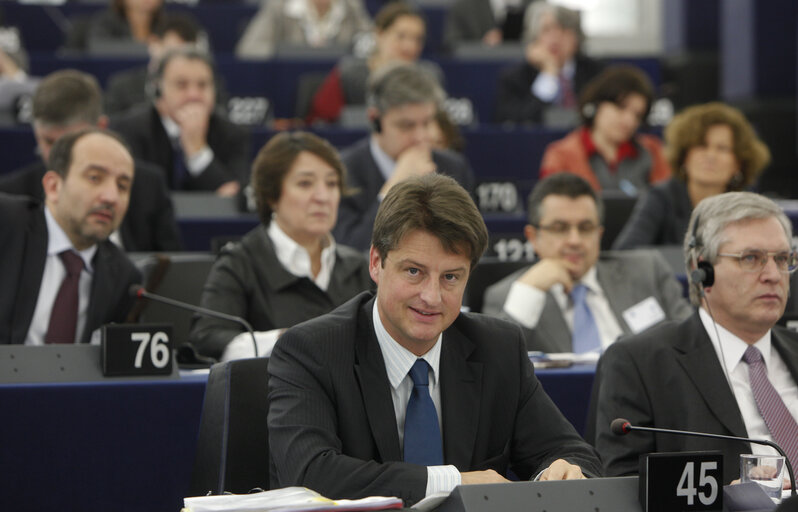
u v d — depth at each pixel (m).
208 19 16.92
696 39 18.06
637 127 10.87
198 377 5.68
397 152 8.80
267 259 6.56
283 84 14.44
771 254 4.81
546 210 7.12
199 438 4.51
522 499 3.46
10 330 6.03
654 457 3.57
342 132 11.81
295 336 4.25
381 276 4.04
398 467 3.87
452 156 9.15
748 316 4.84
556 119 13.20
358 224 8.65
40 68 13.79
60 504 5.30
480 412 4.28
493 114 13.84
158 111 10.64
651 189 8.78
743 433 4.77
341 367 4.17
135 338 5.51
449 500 3.46
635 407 4.90
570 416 5.78
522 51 15.41
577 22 13.82
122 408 5.38
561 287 7.14
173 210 8.76
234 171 10.88
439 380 4.28
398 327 4.01
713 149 8.51
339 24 15.69
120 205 6.21
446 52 16.50
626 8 19.83
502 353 4.39
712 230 4.89
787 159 16.27
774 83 16.38
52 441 5.29
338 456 3.95
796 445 4.77
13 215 6.21
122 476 5.38
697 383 4.85
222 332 6.32
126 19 15.07
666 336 5.00
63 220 6.19
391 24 12.82
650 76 15.12
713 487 3.62
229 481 4.33
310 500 3.40
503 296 7.12
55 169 6.19
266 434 4.43
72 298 6.20
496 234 9.30
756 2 16.33
